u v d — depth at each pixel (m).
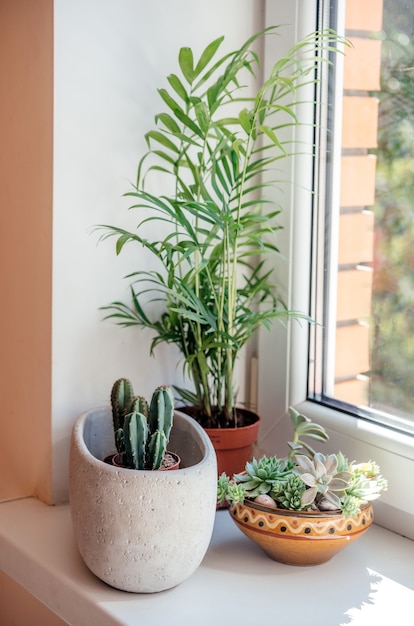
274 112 1.14
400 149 1.08
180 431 1.06
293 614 0.88
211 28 1.21
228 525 1.12
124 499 0.87
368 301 1.14
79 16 1.08
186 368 1.26
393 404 1.11
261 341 1.28
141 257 1.18
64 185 1.10
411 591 0.93
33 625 1.22
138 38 1.14
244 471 1.12
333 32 1.14
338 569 0.99
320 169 1.20
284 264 1.23
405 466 1.06
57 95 1.08
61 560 0.99
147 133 1.11
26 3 1.11
